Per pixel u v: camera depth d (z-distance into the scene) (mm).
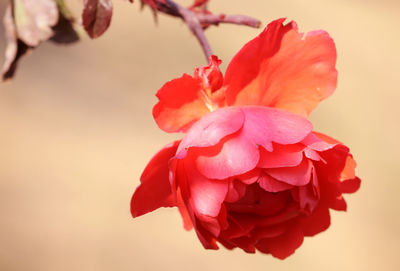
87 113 1673
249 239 567
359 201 1847
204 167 548
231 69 554
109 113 1698
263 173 552
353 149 1938
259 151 550
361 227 1753
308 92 560
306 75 557
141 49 1927
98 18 559
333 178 563
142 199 559
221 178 543
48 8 607
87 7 557
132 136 1671
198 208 548
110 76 1791
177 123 559
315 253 1626
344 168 562
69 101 1679
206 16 592
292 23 549
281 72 557
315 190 554
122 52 1879
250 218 566
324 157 562
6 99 1609
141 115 1742
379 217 1802
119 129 1672
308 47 552
